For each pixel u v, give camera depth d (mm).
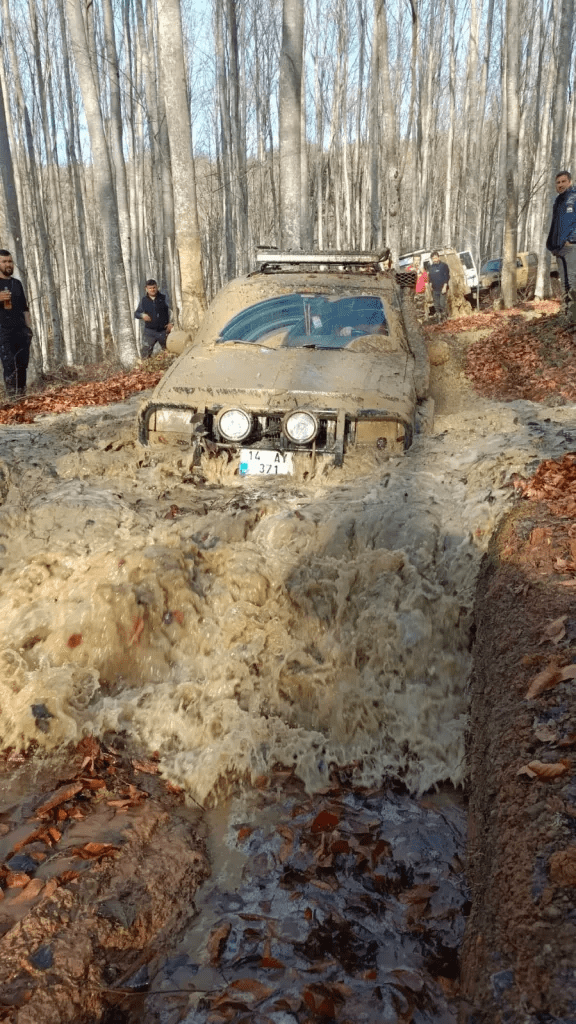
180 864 2518
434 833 2717
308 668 3482
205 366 5289
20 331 9500
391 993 2045
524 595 3244
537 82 26828
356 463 4719
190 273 12141
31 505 4441
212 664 3500
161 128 22891
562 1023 1550
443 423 6086
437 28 35938
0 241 11828
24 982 1977
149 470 4938
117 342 15586
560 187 10391
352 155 38969
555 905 1833
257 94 35250
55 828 2645
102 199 14930
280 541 3994
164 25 11102
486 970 1795
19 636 3559
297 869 2547
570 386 7562
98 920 2225
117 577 3703
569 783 2209
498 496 4277
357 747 3203
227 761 3059
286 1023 1952
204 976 2111
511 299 19953
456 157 41531
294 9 11219
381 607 3611
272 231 38031
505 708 2664
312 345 5531
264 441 4832
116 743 3189
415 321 6816
